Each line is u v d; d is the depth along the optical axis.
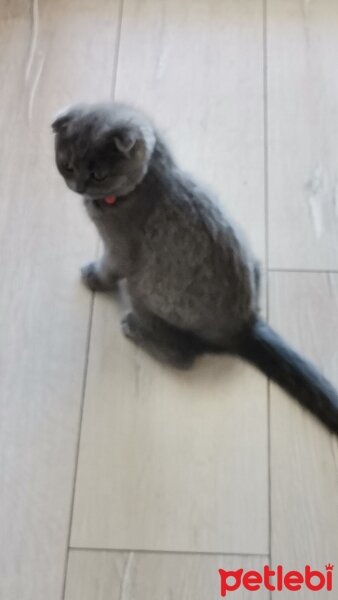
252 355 1.22
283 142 1.44
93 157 0.99
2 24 1.56
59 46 1.53
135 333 1.26
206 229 1.08
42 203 1.39
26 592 1.13
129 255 1.14
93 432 1.22
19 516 1.17
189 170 1.41
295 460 1.20
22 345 1.29
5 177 1.41
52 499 1.18
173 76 1.50
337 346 1.27
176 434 1.22
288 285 1.32
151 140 1.02
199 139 1.44
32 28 1.55
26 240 1.36
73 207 1.38
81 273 1.32
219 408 1.24
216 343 1.24
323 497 1.17
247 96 1.48
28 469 1.20
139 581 1.13
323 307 1.30
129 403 1.24
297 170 1.41
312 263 1.34
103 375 1.26
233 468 1.20
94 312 1.31
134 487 1.19
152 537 1.15
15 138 1.44
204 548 1.15
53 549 1.15
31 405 1.24
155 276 1.13
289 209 1.38
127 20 1.56
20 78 1.50
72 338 1.29
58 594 1.12
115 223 1.10
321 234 1.36
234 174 1.41
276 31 1.54
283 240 1.35
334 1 1.57
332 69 1.50
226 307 1.15
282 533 1.15
